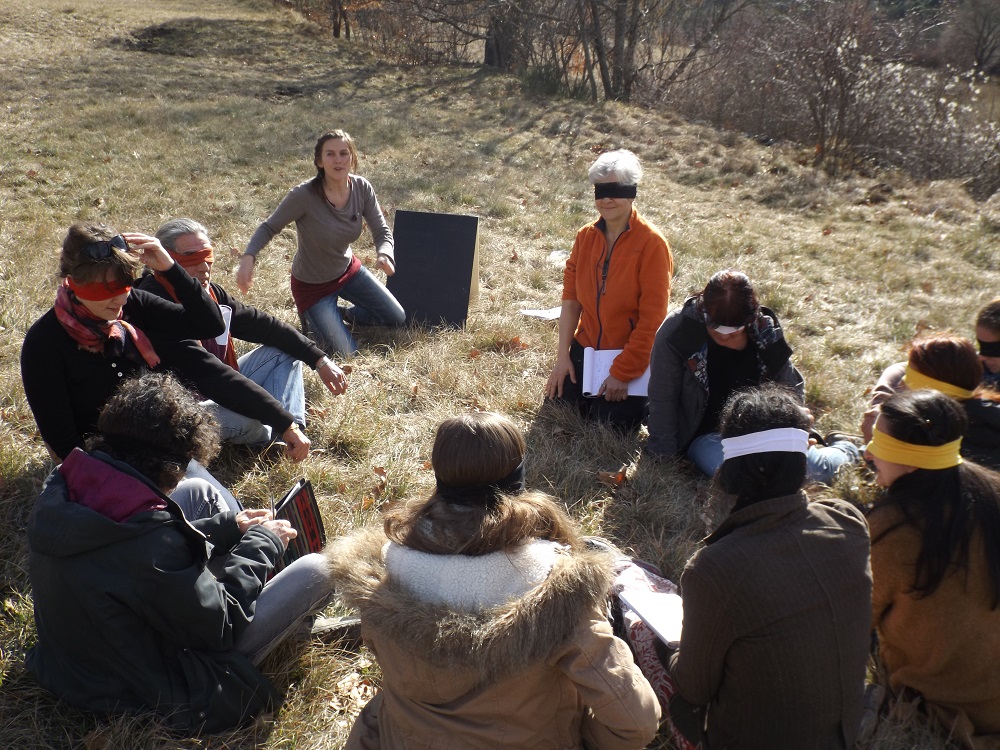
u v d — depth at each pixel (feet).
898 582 7.89
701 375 12.89
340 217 17.19
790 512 6.86
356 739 7.18
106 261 9.66
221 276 21.20
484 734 6.23
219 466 12.96
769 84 51.57
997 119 55.52
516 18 65.21
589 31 62.44
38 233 22.75
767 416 6.90
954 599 7.69
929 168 42.91
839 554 6.82
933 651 8.00
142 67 54.08
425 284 19.54
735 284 12.07
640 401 14.67
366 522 11.97
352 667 9.37
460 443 6.42
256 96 48.78
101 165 31.17
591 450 14.21
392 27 70.38
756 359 12.71
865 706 8.26
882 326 20.79
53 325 10.11
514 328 19.13
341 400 15.34
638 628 8.81
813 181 37.73
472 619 5.93
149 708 7.93
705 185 37.45
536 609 5.94
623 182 13.73
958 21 82.23
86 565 7.45
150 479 7.73
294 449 12.23
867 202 35.73
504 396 16.01
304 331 18.35
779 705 6.81
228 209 27.14
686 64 62.75
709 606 6.77
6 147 32.07
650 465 13.46
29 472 12.04
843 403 16.26
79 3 75.41
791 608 6.61
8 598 9.86
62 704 8.29
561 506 12.56
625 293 14.30
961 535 7.52
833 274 25.26
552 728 6.44
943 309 22.50
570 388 15.44
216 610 7.82
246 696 8.32
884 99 43.91
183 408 7.89
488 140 41.98
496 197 30.81
